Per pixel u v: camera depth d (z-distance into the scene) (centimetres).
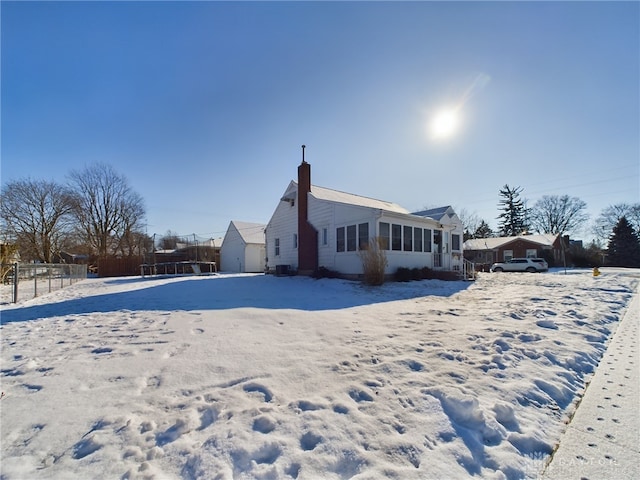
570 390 311
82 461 187
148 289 1165
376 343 421
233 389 284
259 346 404
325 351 386
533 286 1217
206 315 603
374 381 302
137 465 184
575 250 3719
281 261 1791
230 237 2906
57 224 3173
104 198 3322
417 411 252
